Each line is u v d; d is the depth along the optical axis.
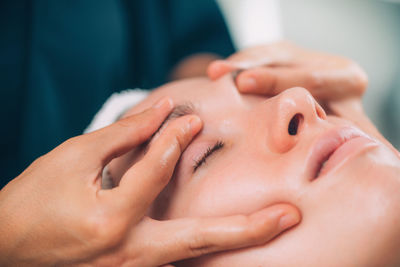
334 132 0.57
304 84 0.81
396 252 0.50
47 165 0.63
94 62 1.15
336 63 0.93
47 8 1.09
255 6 2.01
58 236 0.58
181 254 0.57
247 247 0.56
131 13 1.27
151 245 0.56
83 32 1.13
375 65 1.96
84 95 1.16
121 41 1.21
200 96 0.75
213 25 1.34
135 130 0.64
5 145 1.08
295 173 0.55
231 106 0.71
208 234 0.54
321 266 0.51
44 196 0.60
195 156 0.66
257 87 0.76
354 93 0.89
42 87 1.08
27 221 0.59
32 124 1.07
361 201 0.51
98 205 0.56
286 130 0.58
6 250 0.61
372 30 2.11
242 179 0.60
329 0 2.22
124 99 1.29
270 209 0.53
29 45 1.06
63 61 1.11
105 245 0.56
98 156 0.62
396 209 0.50
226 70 0.84
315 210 0.53
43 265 0.62
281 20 2.10
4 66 1.05
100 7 1.17
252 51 1.05
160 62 1.31
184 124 0.63
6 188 0.64
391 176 0.51
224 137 0.67
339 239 0.51
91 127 1.20
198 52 1.35
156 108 0.67
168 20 1.31
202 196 0.63
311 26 2.09
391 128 1.78
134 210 0.56
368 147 0.54
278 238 0.54
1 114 1.06
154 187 0.57
